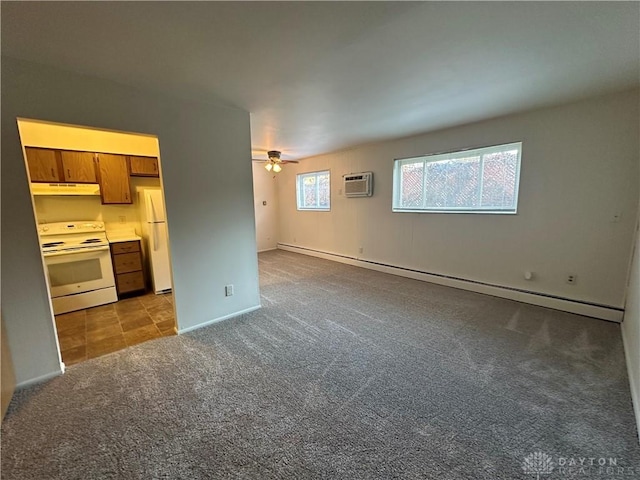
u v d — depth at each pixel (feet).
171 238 8.87
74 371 7.29
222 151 9.65
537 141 10.43
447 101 9.17
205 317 9.87
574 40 5.61
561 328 9.18
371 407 5.90
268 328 9.62
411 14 4.70
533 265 11.17
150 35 5.25
